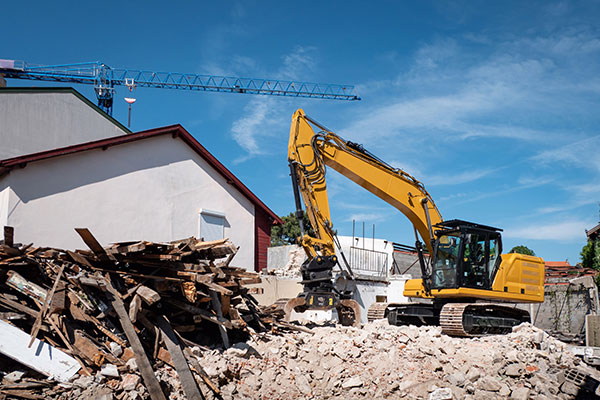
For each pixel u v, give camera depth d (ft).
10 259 28.84
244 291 36.99
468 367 33.06
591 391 31.81
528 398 30.35
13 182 42.70
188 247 31.89
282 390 28.63
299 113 47.37
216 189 60.29
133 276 30.60
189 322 32.45
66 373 24.75
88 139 65.62
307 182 46.75
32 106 58.49
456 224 46.34
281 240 134.21
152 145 53.72
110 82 188.14
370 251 75.61
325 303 45.73
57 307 26.76
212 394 26.58
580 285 58.03
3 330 25.41
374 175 47.98
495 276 46.09
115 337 27.55
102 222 48.52
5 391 22.89
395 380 30.83
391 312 50.21
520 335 39.68
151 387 24.95
